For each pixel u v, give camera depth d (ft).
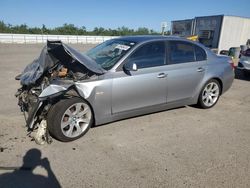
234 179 10.34
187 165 11.28
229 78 19.84
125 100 14.48
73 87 12.87
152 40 15.81
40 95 11.81
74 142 13.20
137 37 16.55
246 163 11.59
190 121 16.63
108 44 16.89
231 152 12.59
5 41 105.81
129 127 15.25
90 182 9.96
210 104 19.24
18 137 13.52
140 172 10.68
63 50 13.41
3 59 49.24
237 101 21.95
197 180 10.21
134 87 14.53
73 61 14.10
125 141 13.47
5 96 21.29
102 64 14.57
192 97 17.90
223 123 16.52
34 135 13.19
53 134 12.98
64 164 11.14
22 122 15.51
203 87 18.28
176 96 16.88
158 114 17.63
